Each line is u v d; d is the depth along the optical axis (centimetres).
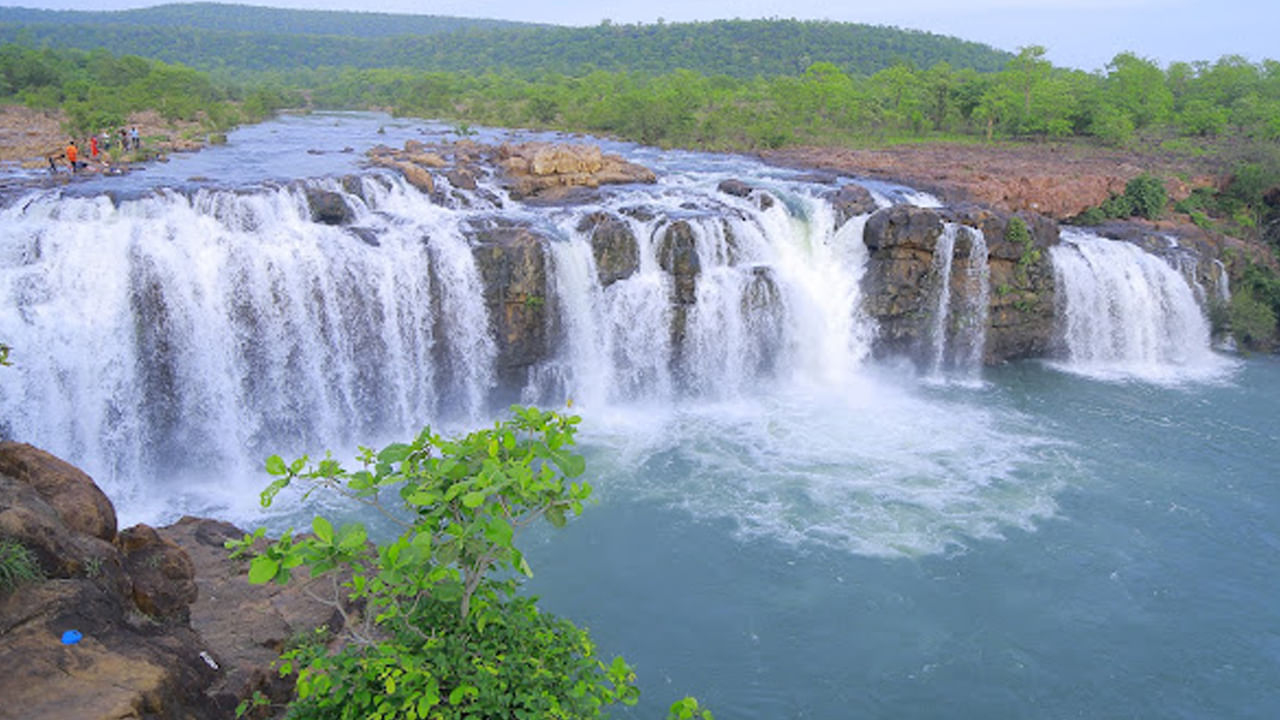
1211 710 1574
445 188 3228
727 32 15450
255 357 2441
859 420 2789
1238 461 2531
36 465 1088
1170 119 7044
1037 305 3306
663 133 5844
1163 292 3484
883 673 1647
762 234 3183
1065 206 4016
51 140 4369
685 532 2094
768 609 1823
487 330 2728
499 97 8669
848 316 3178
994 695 1598
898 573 1945
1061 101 6519
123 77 7219
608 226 2881
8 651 846
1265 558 2045
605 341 2889
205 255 2359
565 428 843
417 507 848
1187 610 1848
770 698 1579
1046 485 2356
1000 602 1858
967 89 7038
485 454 819
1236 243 3956
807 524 2138
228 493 2300
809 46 14638
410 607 902
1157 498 2303
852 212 3372
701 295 2950
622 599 1852
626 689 913
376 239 2608
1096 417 2842
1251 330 3547
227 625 1192
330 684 803
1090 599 1875
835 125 6831
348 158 4003
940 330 3197
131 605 1024
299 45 16912
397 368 2633
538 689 823
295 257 2459
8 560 894
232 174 3372
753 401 2962
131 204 2548
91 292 2250
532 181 3456
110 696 838
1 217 2427
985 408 2911
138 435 2314
